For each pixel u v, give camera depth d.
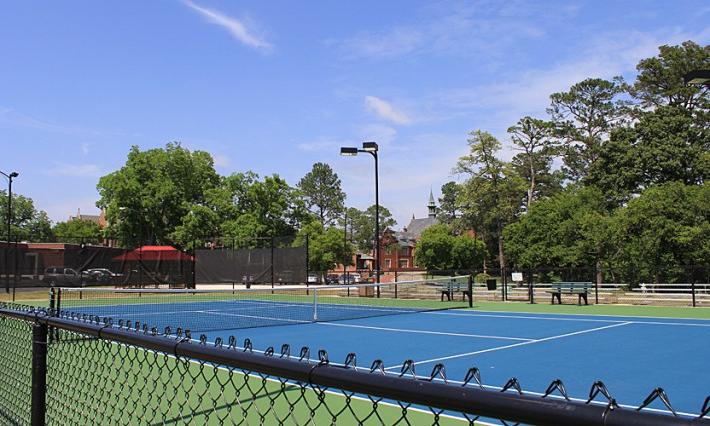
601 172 48.81
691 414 7.59
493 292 32.12
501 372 10.48
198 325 18.84
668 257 33.91
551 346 13.70
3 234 80.12
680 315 21.30
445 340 14.87
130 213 57.78
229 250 35.84
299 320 20.58
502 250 61.56
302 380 2.30
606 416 1.37
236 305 28.02
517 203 60.41
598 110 62.06
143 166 58.72
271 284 34.75
